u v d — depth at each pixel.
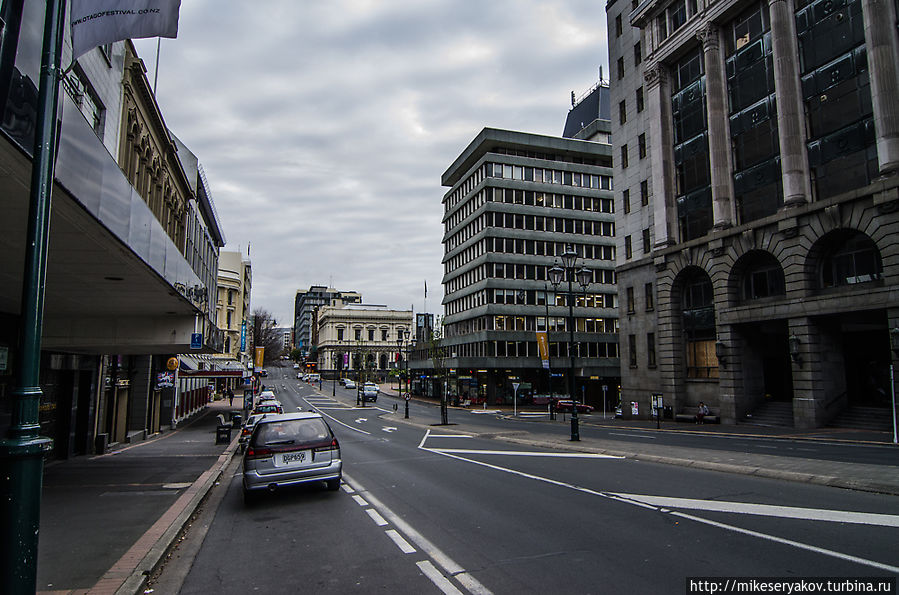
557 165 67.94
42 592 5.62
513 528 8.08
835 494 9.78
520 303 63.31
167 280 12.36
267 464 10.74
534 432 28.12
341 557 7.04
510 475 13.15
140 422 28.94
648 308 38.78
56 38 4.83
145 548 7.29
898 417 21.44
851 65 25.19
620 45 43.97
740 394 30.56
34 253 4.43
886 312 24.45
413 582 6.00
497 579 5.95
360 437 26.75
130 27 5.75
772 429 26.72
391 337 136.12
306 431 11.28
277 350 156.75
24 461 4.13
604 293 66.94
